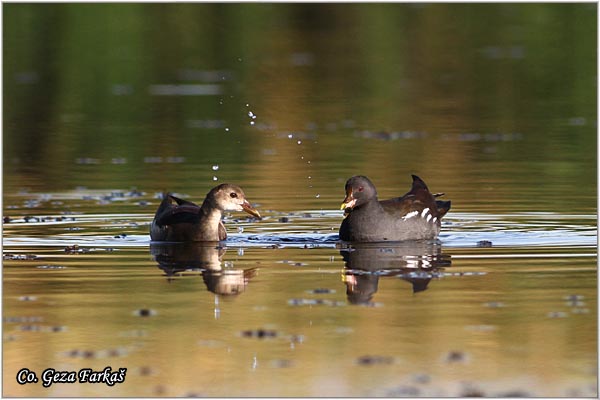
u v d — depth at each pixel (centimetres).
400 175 2264
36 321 1212
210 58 3866
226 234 1698
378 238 1642
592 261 1480
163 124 3009
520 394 1007
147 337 1159
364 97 3406
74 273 1437
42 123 3025
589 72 3659
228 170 2353
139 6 3988
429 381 1035
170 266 1480
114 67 3734
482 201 1973
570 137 2739
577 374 1049
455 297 1295
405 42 4088
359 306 1260
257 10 4175
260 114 3133
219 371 1059
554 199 1978
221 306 1270
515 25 4278
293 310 1248
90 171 2356
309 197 2033
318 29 4238
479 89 3500
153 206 1964
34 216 1866
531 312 1229
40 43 3838
